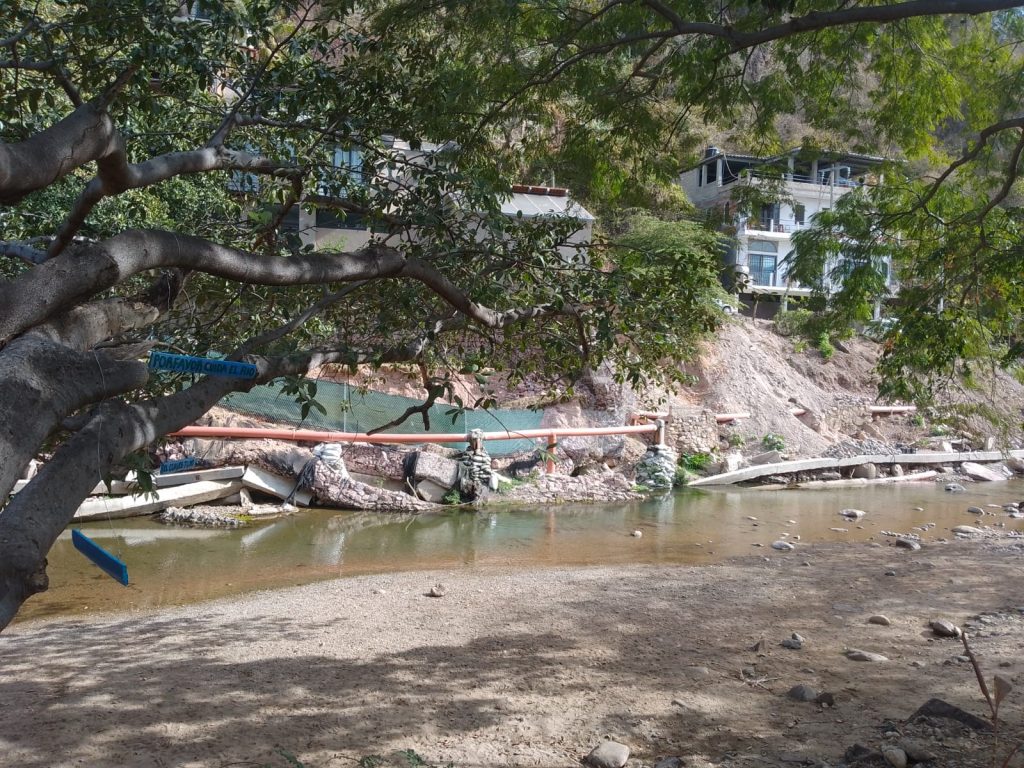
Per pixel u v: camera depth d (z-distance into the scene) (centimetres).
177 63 616
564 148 938
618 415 2181
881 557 1291
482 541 1426
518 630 848
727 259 3175
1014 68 921
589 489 1903
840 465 2330
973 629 847
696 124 1037
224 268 367
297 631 845
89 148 339
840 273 943
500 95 851
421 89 728
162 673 709
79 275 287
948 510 1878
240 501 1561
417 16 771
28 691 662
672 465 2094
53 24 577
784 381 2706
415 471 1712
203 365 312
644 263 741
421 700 646
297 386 485
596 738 575
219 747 558
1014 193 977
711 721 603
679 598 1001
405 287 663
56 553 1209
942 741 521
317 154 740
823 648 792
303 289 689
